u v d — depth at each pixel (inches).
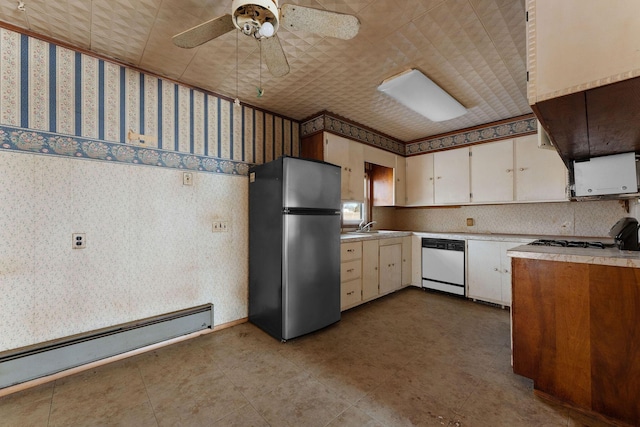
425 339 95.7
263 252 103.8
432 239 150.6
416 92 103.2
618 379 55.7
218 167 106.5
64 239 75.5
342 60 85.4
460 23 69.4
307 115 129.8
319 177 102.7
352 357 83.8
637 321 54.1
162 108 93.3
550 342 63.8
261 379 72.7
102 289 81.3
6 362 65.9
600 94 37.4
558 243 84.7
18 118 69.6
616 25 33.4
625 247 66.2
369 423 57.2
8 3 61.2
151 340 86.7
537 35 39.0
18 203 69.6
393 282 145.7
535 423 57.0
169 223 94.0
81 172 78.2
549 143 75.3
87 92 79.4
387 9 64.5
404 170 174.1
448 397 65.2
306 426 56.6
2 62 67.8
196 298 99.9
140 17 66.5
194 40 57.6
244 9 47.1
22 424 57.3
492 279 128.3
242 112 114.5
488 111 125.7
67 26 69.4
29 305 71.0
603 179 80.4
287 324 93.4
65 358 72.9
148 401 64.3
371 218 172.4
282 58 64.9
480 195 143.1
